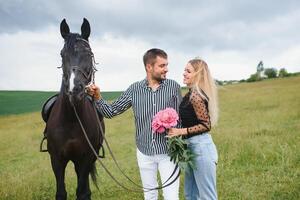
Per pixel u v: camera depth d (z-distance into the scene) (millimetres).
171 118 4441
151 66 4727
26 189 8016
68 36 5672
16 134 22656
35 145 17719
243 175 8266
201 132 4480
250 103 29844
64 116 5797
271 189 7207
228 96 38656
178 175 4750
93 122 6109
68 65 5375
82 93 5277
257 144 10734
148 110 4797
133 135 18438
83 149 5996
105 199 7656
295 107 23188
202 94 4422
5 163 13617
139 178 9125
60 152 5953
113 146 14828
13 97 65188
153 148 4801
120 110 5016
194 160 4504
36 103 57781
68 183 8883
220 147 11102
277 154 9422
